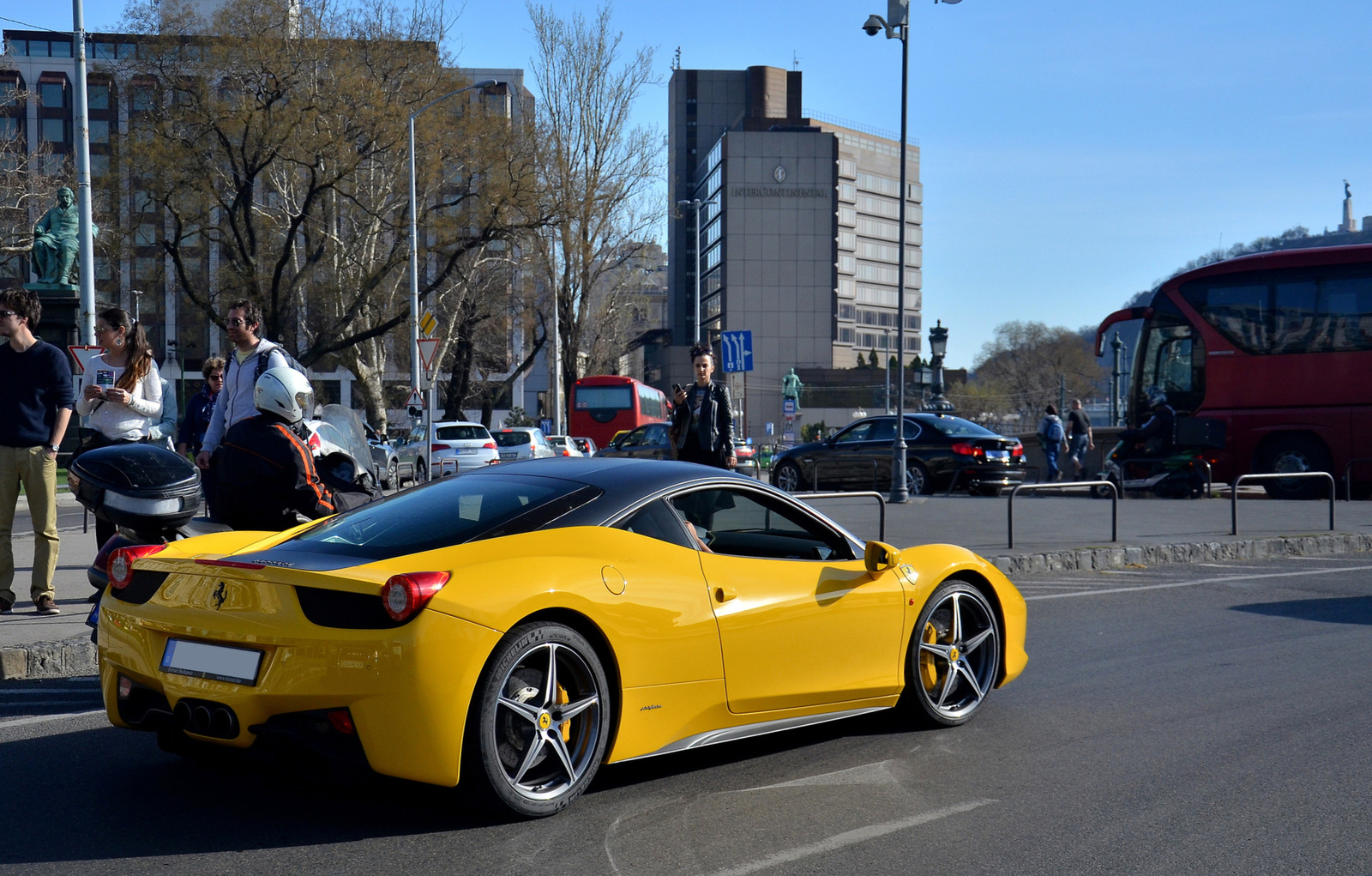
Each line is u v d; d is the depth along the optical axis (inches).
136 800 172.4
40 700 239.5
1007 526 562.6
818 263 4530.0
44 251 1184.8
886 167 5191.9
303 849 151.9
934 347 1249.4
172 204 1299.2
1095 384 3764.8
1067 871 146.5
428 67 1328.7
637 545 177.6
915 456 860.0
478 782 155.4
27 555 468.4
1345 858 151.6
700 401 384.2
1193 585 430.9
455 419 2000.5
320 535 178.4
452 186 1438.2
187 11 1251.8
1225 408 855.7
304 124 1247.5
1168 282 890.1
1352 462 786.2
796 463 911.7
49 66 3233.3
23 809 168.4
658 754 177.3
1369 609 370.9
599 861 148.0
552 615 164.1
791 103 5152.6
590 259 1712.6
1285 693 249.0
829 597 198.8
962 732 217.9
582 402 1723.7
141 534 247.4
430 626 147.9
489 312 1919.3
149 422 315.9
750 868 146.3
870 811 170.2
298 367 302.8
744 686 186.1
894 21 864.3
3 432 301.9
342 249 1571.1
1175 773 190.4
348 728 148.3
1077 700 243.6
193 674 158.4
